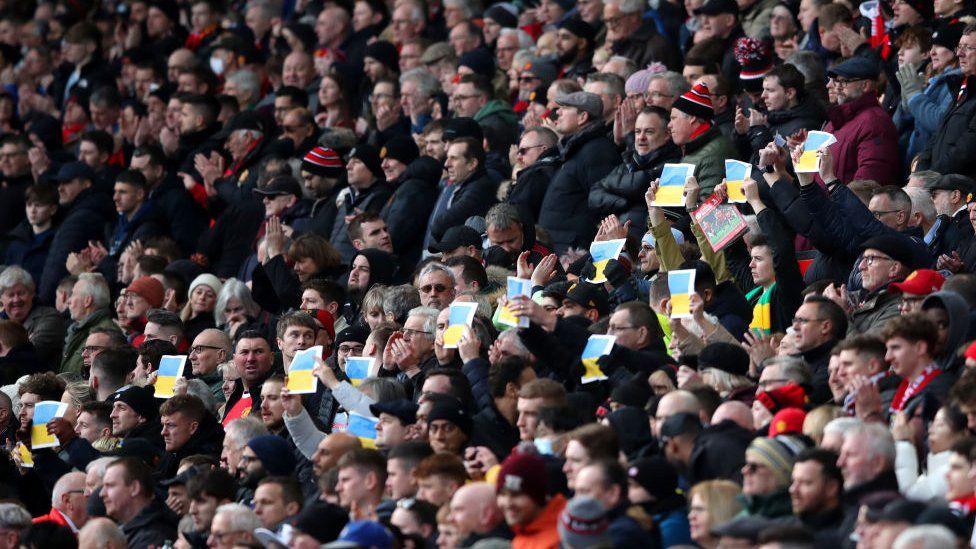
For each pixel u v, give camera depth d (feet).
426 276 172.96
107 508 154.71
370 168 217.77
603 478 114.93
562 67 236.63
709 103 184.55
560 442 129.70
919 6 203.82
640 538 112.47
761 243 162.71
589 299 159.22
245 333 179.42
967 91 177.78
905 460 120.37
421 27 266.98
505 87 242.99
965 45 177.06
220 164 249.75
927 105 185.26
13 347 217.15
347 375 161.89
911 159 188.14
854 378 124.67
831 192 159.94
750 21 229.25
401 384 156.56
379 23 278.67
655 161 187.01
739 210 176.24
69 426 180.55
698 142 183.83
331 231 223.10
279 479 139.95
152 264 223.30
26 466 181.98
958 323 131.64
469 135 210.79
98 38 323.78
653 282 161.99
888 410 128.06
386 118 242.99
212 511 146.30
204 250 236.43
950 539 96.37
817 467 111.55
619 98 204.44
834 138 160.35
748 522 108.06
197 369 191.72
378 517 127.85
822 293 150.82
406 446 132.67
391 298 176.14
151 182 254.68
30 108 323.98
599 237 173.06
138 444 168.76
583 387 147.23
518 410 138.62
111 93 296.10
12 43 346.33
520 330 148.25
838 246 159.33
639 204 188.14
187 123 261.44
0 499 163.84
